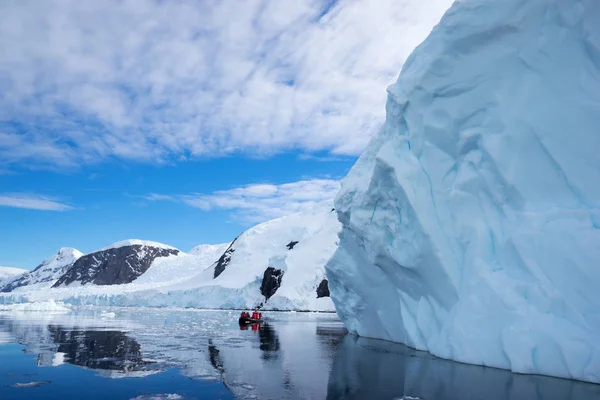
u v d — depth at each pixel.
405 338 21.11
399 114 18.22
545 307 11.95
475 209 14.84
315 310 69.06
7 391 11.26
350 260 24.69
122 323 36.16
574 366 11.07
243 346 21.16
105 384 12.06
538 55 13.70
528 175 13.45
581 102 12.71
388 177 18.17
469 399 9.83
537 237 12.52
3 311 54.12
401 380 12.27
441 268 15.12
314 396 10.60
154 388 11.59
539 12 13.67
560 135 12.97
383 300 22.50
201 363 15.69
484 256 13.94
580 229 11.84
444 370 13.30
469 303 13.90
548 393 10.02
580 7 12.86
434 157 16.27
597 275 11.15
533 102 13.66
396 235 18.09
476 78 15.07
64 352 18.17
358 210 21.20
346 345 21.48
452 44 15.45
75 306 83.94
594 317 11.08
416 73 16.91
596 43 12.53
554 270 12.01
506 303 12.75
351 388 11.43
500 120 14.27
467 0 15.16
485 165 14.64
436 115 16.17
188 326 34.62
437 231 15.55
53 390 11.34
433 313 16.88
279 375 13.41
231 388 11.53
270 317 52.31
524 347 12.07
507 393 10.16
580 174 12.48
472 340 13.75
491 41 14.64
